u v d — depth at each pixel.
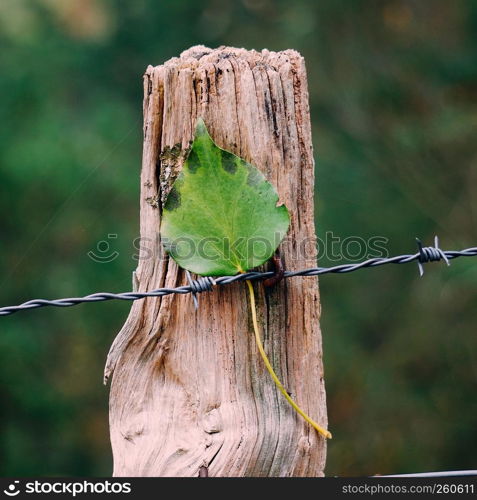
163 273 3.46
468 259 10.61
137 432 3.47
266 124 3.38
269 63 3.47
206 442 3.40
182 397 3.47
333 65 11.48
